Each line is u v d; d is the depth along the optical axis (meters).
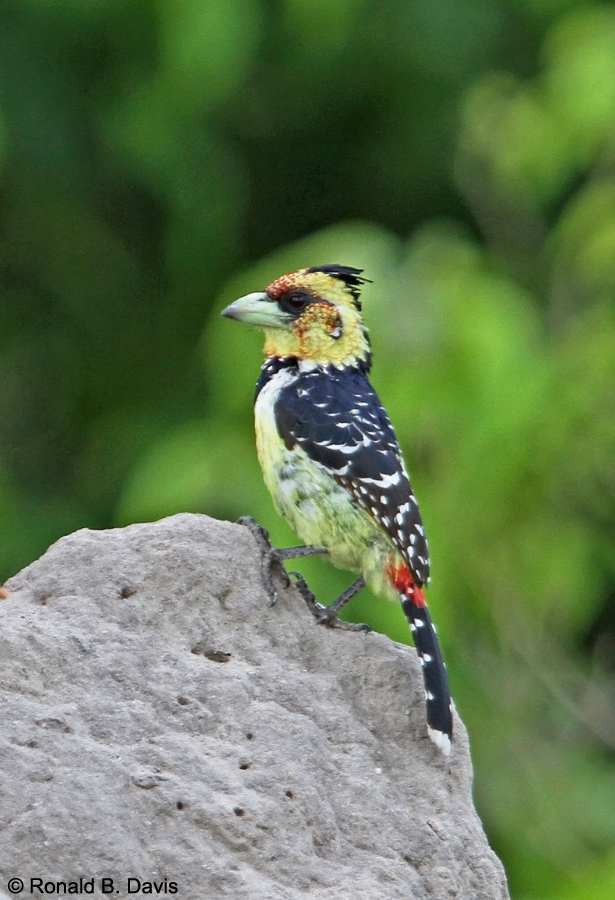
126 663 6.50
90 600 6.79
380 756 6.84
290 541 12.29
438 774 6.93
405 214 17.31
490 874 6.68
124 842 5.75
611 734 13.40
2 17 15.46
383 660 7.22
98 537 7.04
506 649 13.18
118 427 16.27
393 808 6.56
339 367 8.59
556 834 13.08
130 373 16.69
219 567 7.12
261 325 8.60
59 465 16.48
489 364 11.91
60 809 5.71
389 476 7.90
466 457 11.98
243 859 6.00
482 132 13.60
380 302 12.07
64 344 16.73
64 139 15.78
